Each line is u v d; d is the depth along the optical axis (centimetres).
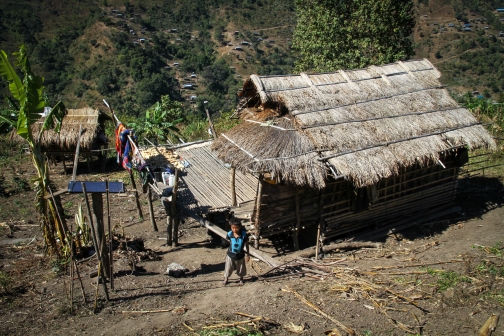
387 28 2122
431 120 1141
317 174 945
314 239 1124
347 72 1205
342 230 1093
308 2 2316
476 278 855
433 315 741
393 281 856
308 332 681
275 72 6931
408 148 1052
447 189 1237
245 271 859
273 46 8194
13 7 7525
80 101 5391
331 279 869
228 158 1070
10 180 1587
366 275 884
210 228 1021
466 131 1153
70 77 6053
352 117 1066
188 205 1110
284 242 1155
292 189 1027
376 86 1184
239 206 1144
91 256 948
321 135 999
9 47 6338
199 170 1303
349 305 767
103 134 1739
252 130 1122
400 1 2134
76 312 734
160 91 5534
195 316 725
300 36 2344
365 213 1107
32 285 829
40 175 890
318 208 1051
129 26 8031
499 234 1078
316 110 1051
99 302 767
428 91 1228
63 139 1627
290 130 1039
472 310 753
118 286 833
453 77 6041
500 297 788
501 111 2009
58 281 850
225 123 2184
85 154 1661
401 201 1157
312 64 2367
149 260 1009
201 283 873
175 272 910
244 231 839
